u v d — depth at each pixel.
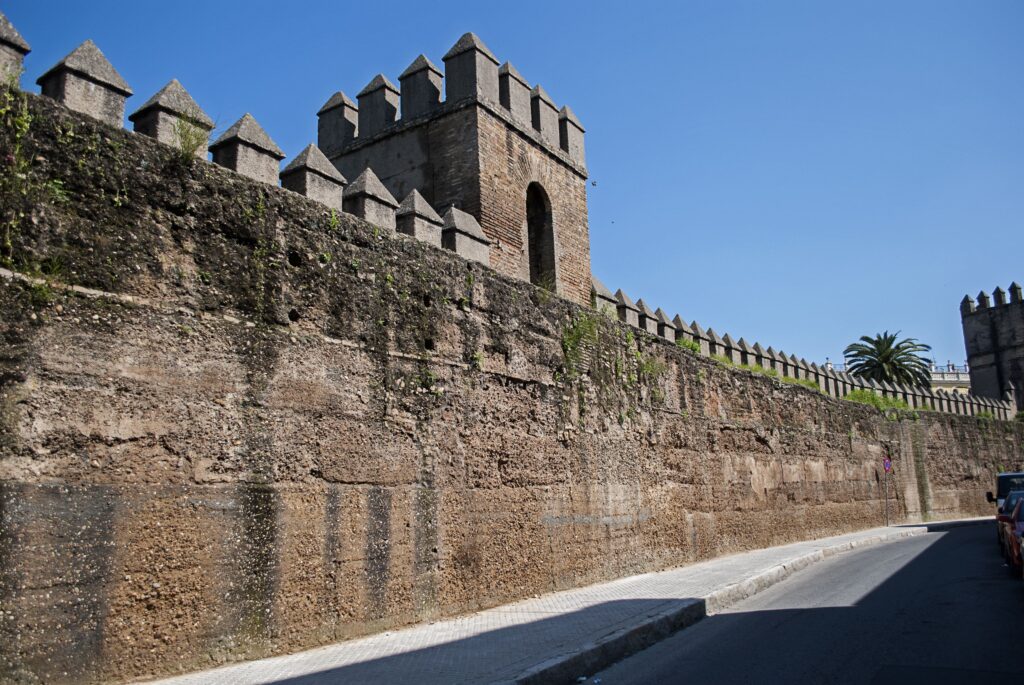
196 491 7.47
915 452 32.50
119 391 7.02
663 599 11.68
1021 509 15.43
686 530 17.11
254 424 8.08
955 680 7.32
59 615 6.38
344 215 9.57
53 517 6.45
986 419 39.34
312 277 8.97
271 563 8.05
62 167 6.94
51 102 6.96
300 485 8.46
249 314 8.21
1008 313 59.12
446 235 11.73
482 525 11.03
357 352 9.39
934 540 24.02
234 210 8.24
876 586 13.88
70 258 6.87
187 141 7.91
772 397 22.69
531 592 11.90
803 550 19.61
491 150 15.12
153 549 7.07
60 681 6.31
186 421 7.48
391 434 9.70
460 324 11.13
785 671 7.87
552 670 7.50
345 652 8.12
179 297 7.60
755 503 20.66
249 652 7.72
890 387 34.34
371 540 9.23
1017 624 10.04
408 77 16.08
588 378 14.20
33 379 6.49
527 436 12.26
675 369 17.77
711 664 8.30
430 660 7.72
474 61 15.13
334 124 17.20
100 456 6.81
